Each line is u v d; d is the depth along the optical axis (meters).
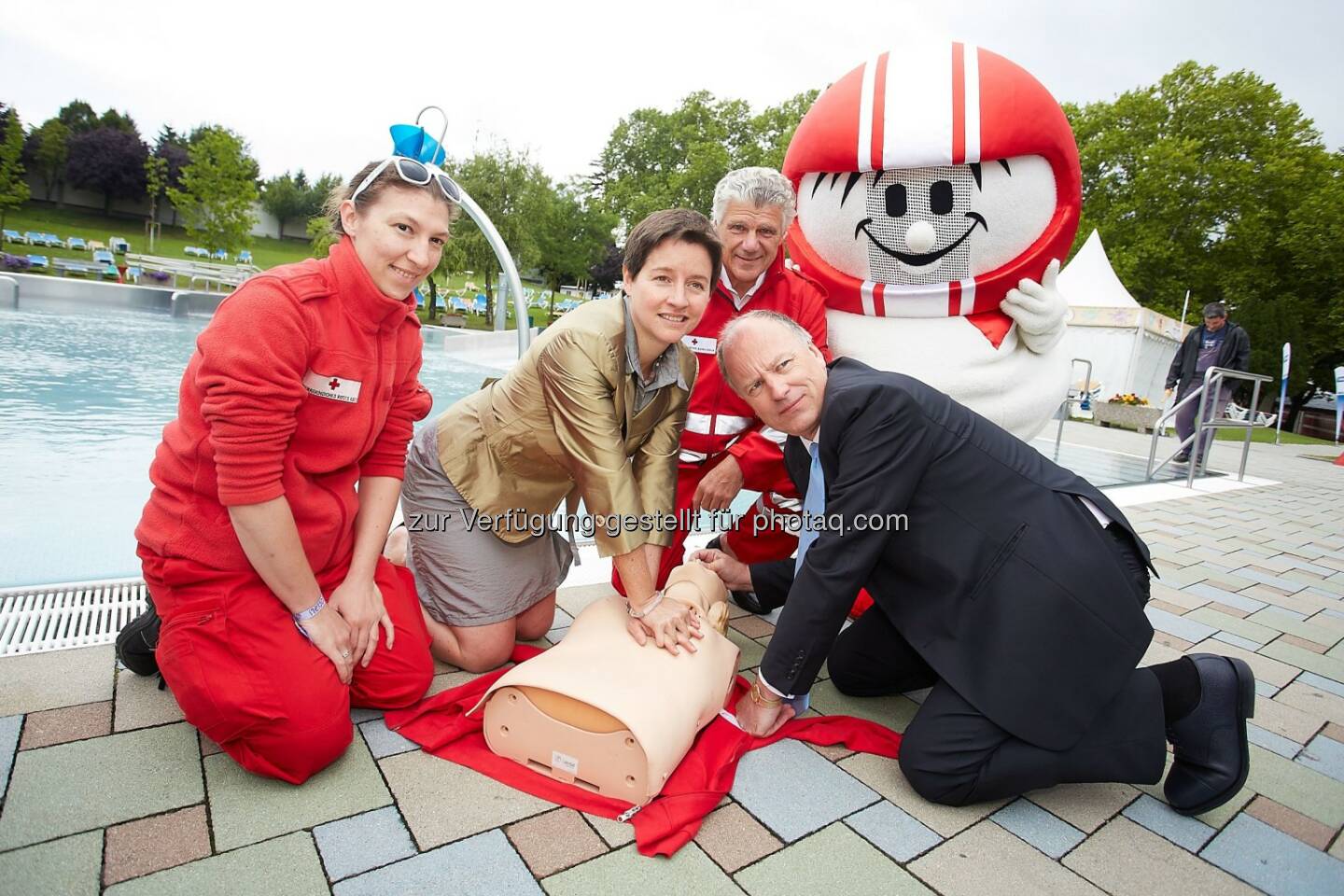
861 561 1.78
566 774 1.71
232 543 1.63
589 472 1.90
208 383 1.51
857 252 2.77
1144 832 1.73
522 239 24.73
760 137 41.22
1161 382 16.52
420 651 2.03
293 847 1.45
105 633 2.26
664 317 1.82
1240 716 1.72
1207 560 4.43
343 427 1.75
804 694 1.99
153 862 1.38
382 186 1.64
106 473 4.12
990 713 1.69
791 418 1.88
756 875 1.47
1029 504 1.76
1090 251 17.14
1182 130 27.17
